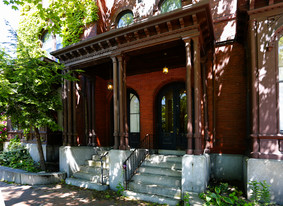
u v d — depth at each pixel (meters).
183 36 5.04
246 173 4.59
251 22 4.71
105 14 8.91
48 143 8.79
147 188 5.14
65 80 7.60
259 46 4.60
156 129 8.08
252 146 4.67
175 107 7.79
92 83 8.74
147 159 6.44
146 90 8.19
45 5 9.40
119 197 5.18
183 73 7.45
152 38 5.50
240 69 6.26
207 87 6.64
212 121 6.46
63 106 7.58
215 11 6.72
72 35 8.96
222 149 6.28
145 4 7.81
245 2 4.82
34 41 8.14
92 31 8.56
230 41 6.39
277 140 4.30
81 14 8.76
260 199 4.11
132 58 6.98
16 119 6.63
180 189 4.78
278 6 4.40
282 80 4.55
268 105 4.44
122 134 6.01
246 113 6.07
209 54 6.69
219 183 5.54
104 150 8.04
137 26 5.45
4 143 12.36
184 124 7.55
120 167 5.72
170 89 8.02
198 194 4.41
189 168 4.63
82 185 6.15
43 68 6.42
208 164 5.67
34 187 6.15
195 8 4.60
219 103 6.45
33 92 6.67
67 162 6.92
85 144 8.41
